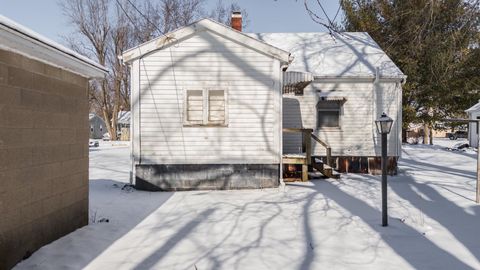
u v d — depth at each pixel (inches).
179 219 267.7
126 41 1606.8
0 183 158.1
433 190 377.7
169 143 404.5
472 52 541.3
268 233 229.8
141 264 178.1
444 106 960.9
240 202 328.8
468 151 935.7
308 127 538.0
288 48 634.8
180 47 405.4
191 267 174.1
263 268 172.7
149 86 404.5
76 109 232.2
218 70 405.7
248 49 405.7
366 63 568.4
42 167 192.5
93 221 258.8
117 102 1688.0
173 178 403.2
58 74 209.5
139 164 403.2
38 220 189.0
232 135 406.3
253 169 405.7
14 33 155.3
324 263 178.5
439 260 181.5
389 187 401.1
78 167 235.5
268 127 406.0
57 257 182.5
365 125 537.3
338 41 656.4
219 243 210.5
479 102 985.5
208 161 404.5
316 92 537.6
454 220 256.7
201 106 409.1
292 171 476.1
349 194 361.1
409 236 220.5
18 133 171.5
